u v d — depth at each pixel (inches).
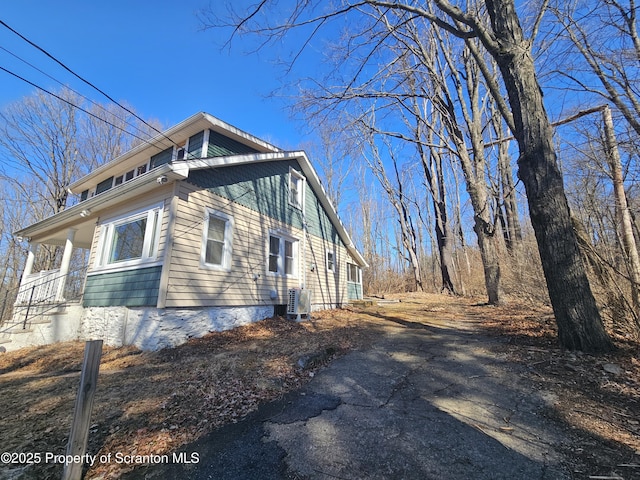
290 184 454.0
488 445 103.2
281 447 108.8
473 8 366.0
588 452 95.7
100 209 337.7
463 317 358.0
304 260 462.0
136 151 387.5
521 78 200.4
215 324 298.2
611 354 163.0
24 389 174.9
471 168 440.5
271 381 171.3
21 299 427.8
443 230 764.6
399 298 672.4
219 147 354.9
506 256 498.3
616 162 244.4
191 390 159.6
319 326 339.6
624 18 288.2
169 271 257.3
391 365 197.2
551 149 191.3
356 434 115.4
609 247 234.7
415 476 89.4
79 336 317.1
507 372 167.6
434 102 461.7
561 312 181.5
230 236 327.6
